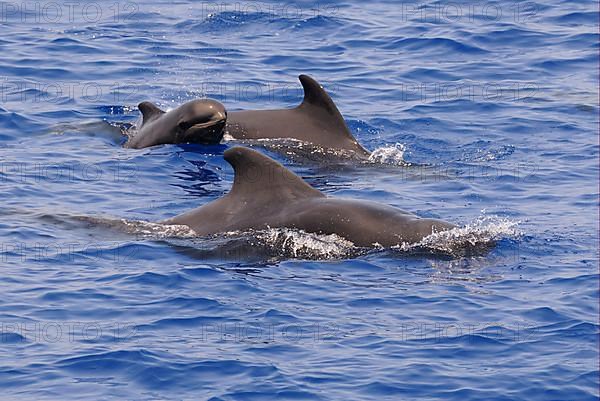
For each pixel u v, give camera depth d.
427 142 76.19
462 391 40.81
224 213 55.62
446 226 54.38
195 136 72.19
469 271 51.28
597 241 55.88
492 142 75.94
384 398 40.34
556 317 46.56
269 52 95.75
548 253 53.84
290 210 54.72
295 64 92.88
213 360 42.59
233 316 46.38
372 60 94.19
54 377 41.31
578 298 48.38
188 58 93.56
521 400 40.41
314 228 53.72
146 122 75.06
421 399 40.31
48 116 77.69
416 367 42.38
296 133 73.94
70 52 92.81
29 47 93.25
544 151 73.81
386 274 50.75
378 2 111.75
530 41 98.94
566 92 86.62
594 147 74.44
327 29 102.19
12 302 47.12
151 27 101.25
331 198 55.28
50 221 56.84
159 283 49.34
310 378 41.50
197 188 64.31
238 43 98.06
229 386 40.91
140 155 69.88
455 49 96.81
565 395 40.66
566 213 60.91
